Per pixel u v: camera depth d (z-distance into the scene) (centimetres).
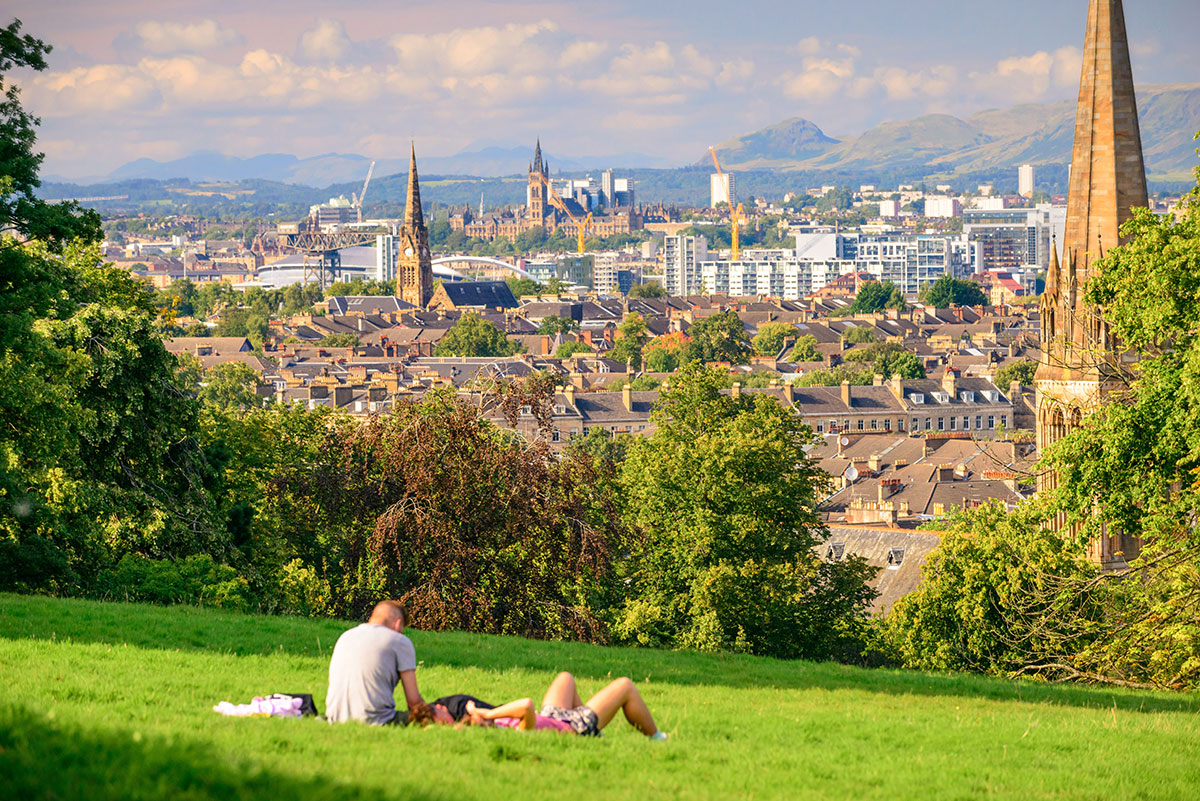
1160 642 5556
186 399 6544
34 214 5269
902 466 19662
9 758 1575
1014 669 7300
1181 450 5012
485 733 2236
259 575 6262
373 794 1695
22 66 5312
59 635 3634
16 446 5459
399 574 6581
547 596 6862
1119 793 2356
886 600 11831
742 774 2214
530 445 6912
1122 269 5588
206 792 1563
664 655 4531
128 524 5869
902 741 2739
